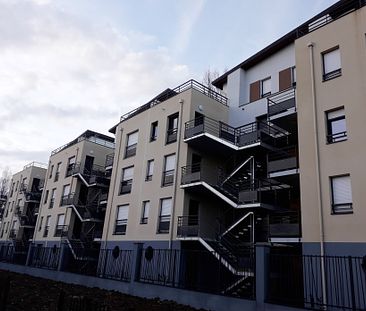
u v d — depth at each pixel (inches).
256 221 738.2
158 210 864.3
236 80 938.7
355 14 589.9
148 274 663.1
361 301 451.2
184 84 935.0
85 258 888.9
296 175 647.1
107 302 499.2
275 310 396.2
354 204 509.0
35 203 1818.4
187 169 819.4
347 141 544.1
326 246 519.8
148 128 997.8
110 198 1059.3
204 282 693.9
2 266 1070.4
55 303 480.1
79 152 1393.9
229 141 802.8
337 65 598.5
